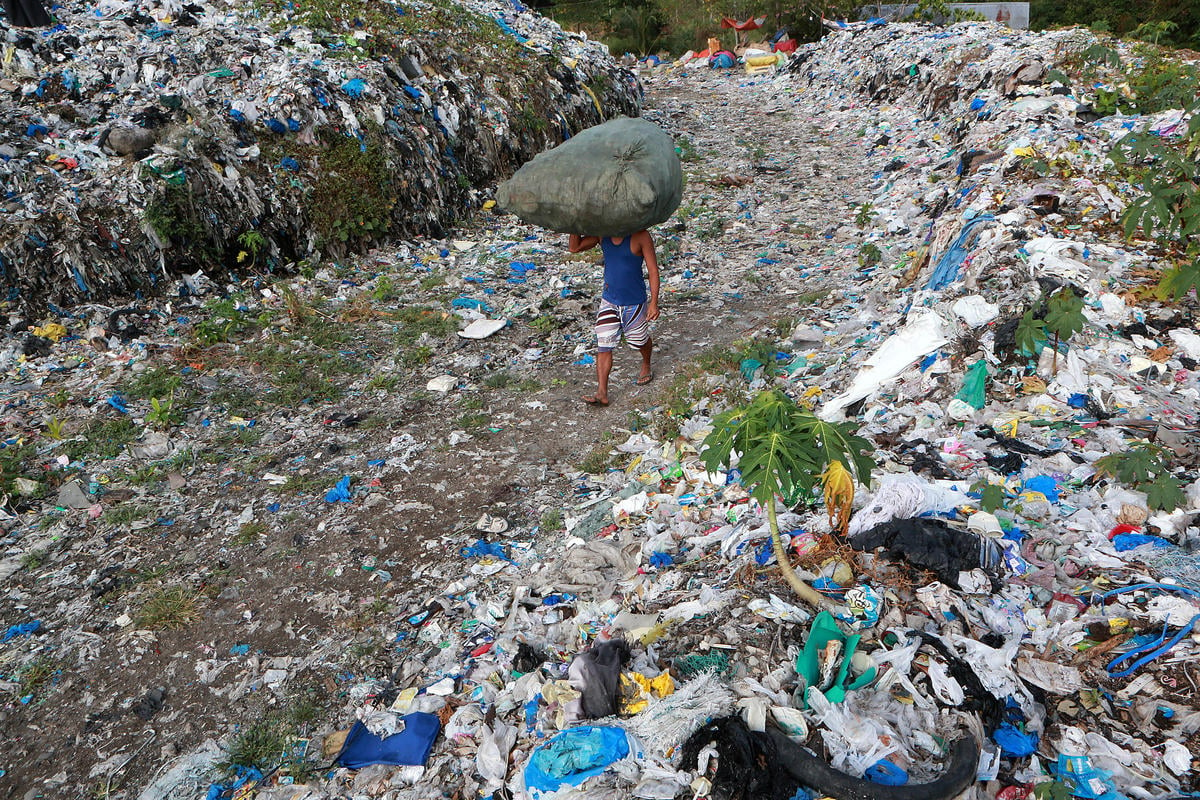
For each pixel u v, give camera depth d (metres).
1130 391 4.69
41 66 8.85
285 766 3.24
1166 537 3.49
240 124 9.13
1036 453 4.23
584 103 14.70
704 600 3.54
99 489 5.18
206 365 6.80
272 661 3.81
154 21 10.47
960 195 8.84
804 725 2.74
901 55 16.45
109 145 8.17
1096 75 11.59
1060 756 2.56
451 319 7.82
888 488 3.78
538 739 3.05
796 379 6.07
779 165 13.40
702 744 2.72
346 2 12.54
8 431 5.70
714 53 25.08
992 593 3.25
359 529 4.78
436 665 3.69
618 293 5.81
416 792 2.97
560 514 4.80
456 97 11.77
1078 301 4.66
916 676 2.89
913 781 2.54
